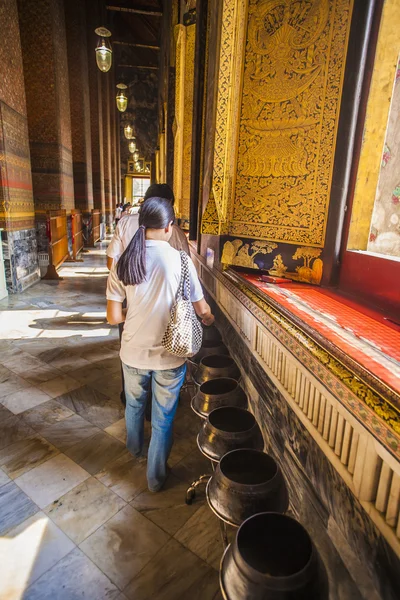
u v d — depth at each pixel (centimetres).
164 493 208
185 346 179
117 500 202
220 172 266
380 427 98
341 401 118
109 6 1409
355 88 194
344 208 212
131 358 195
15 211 665
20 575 160
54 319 520
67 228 1055
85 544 175
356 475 112
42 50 946
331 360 125
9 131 645
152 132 3016
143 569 164
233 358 283
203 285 394
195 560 168
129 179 3164
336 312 174
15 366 366
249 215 262
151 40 2539
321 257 226
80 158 1362
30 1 917
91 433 262
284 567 122
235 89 250
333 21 199
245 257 267
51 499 202
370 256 190
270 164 244
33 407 294
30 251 746
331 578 137
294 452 169
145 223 186
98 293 684
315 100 213
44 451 242
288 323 164
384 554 101
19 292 677
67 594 152
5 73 632
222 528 164
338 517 130
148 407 278
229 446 175
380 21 182
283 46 222
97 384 334
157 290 185
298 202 233
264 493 143
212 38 283
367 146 198
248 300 225
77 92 1308
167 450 204
